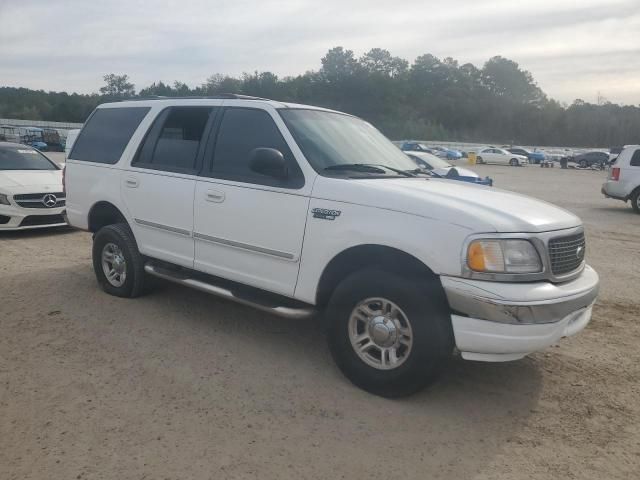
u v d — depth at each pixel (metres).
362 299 3.85
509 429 3.54
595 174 39.62
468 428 3.53
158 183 5.19
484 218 3.52
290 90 102.62
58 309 5.51
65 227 9.98
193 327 5.13
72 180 6.26
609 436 3.49
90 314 5.38
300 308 4.29
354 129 5.11
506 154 53.00
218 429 3.42
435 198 3.74
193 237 4.91
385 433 3.44
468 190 4.23
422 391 4.00
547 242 3.61
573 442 3.41
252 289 4.67
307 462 3.11
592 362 4.62
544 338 3.46
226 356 4.51
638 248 9.79
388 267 3.86
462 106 127.38
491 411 3.76
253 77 97.94
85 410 3.60
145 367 4.26
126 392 3.85
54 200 9.32
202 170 4.88
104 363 4.30
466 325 3.48
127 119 5.82
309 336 5.02
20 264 7.29
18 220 9.01
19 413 3.54
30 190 9.10
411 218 3.66
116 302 5.75
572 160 50.56
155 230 5.30
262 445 3.26
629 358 4.72
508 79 141.75
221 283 4.88
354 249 3.88
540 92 143.88
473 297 3.41
